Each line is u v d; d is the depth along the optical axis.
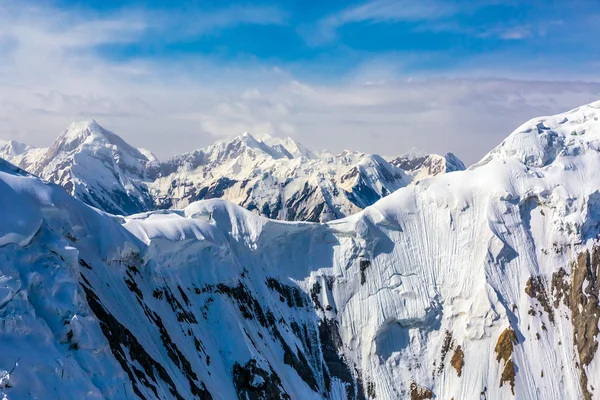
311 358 127.56
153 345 88.38
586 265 138.00
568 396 122.25
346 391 124.69
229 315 113.00
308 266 140.38
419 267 141.12
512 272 137.88
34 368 59.12
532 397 121.06
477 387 122.81
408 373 127.94
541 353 126.94
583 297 134.50
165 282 107.12
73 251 77.25
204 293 115.31
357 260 140.88
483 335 129.12
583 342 129.12
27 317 62.84
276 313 128.62
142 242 105.00
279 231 140.38
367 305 135.62
